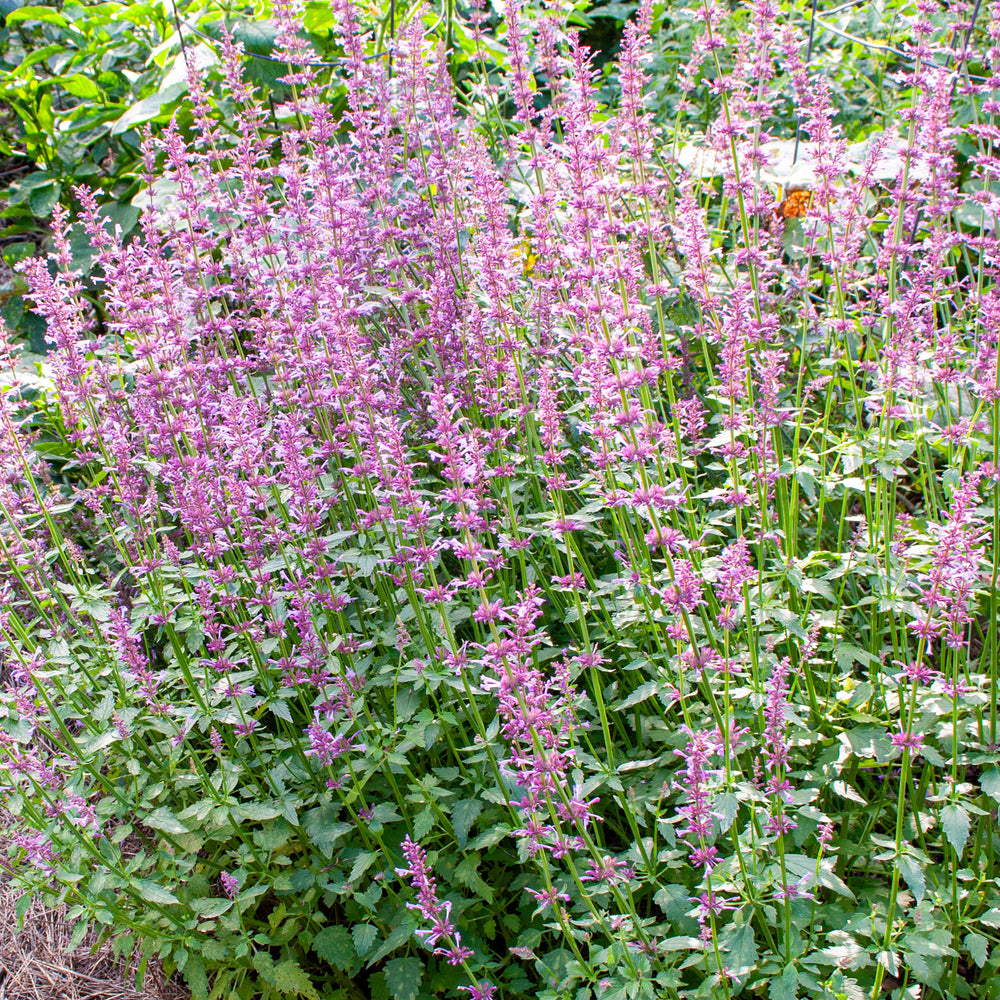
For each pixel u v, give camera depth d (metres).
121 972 3.62
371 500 3.41
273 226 3.83
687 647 2.99
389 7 4.90
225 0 6.50
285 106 3.90
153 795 3.26
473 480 2.55
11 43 8.40
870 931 2.61
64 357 3.54
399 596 3.71
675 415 3.38
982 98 5.33
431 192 4.06
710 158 4.91
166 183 6.14
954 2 3.78
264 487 3.43
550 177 3.79
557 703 2.65
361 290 3.77
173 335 3.64
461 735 3.37
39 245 7.26
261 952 3.11
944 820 2.63
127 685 3.45
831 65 6.72
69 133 7.22
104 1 7.65
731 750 2.61
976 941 2.70
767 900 2.67
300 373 3.44
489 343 3.73
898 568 3.18
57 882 3.33
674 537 2.74
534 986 3.01
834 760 3.01
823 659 3.47
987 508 3.44
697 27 6.98
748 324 3.25
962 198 3.38
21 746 3.91
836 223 3.79
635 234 3.43
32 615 4.13
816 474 3.49
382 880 3.04
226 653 3.39
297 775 3.46
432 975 3.11
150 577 3.37
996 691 2.86
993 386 2.99
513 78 3.71
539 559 3.78
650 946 2.56
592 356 2.91
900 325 3.26
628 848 3.33
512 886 3.12
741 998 2.87
